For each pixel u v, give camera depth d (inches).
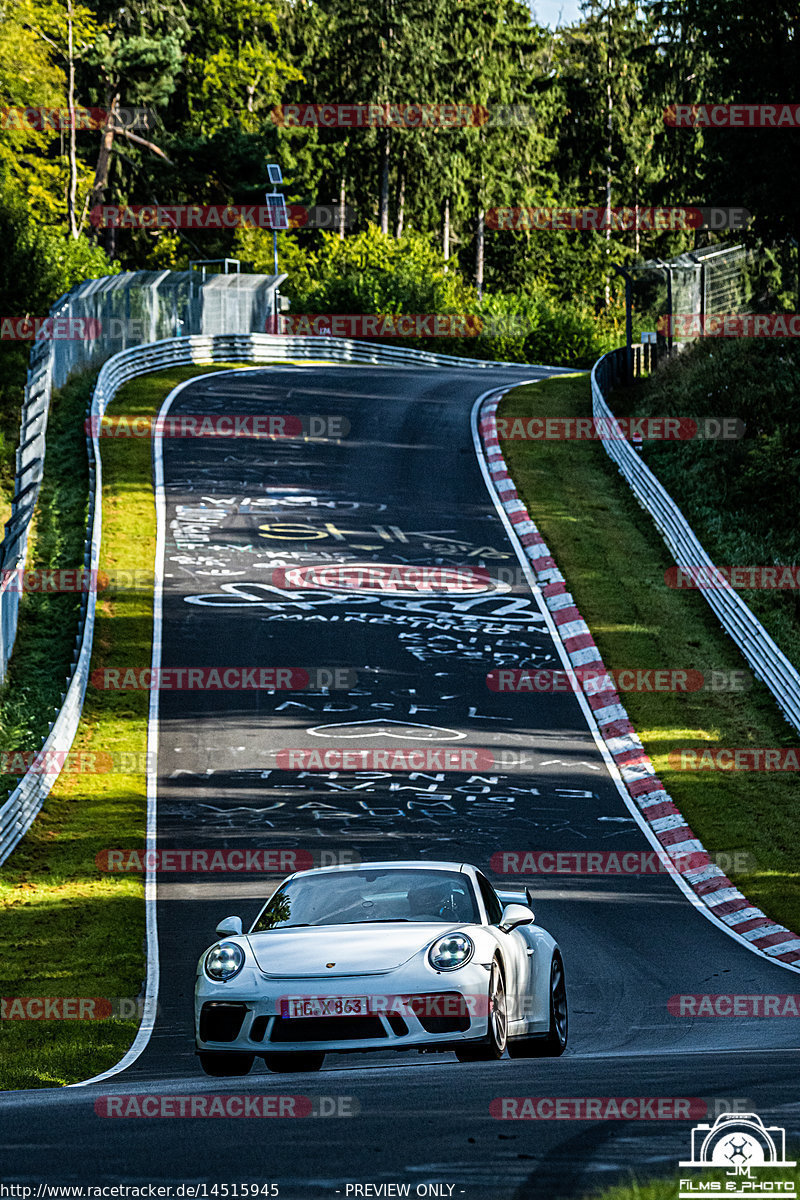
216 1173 305.0
